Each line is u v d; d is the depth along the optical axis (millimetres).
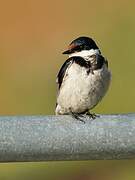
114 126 4008
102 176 13492
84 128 3998
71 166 13555
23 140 3941
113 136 3998
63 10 21969
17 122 3945
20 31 21797
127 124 4016
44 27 21844
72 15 21672
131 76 16438
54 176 13336
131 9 19844
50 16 22062
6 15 22375
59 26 21656
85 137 3992
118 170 13688
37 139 3951
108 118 4023
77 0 21750
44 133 3955
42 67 19219
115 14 20016
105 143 4008
